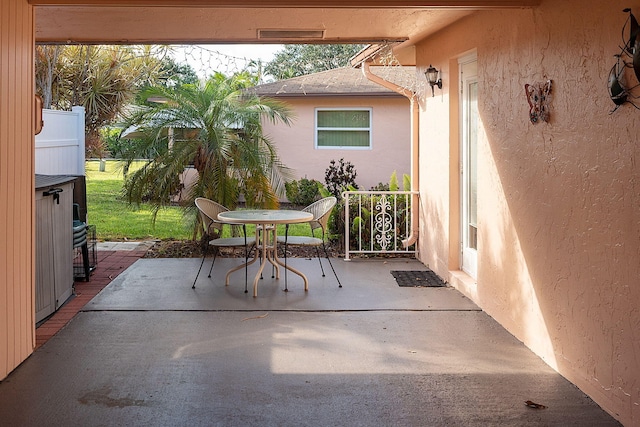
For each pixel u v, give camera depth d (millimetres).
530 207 5109
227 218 7117
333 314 6254
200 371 4676
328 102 15844
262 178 9625
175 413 3949
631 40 3506
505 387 4383
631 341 3646
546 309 4844
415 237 9305
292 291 7203
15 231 4711
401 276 8031
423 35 7938
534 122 4977
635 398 3615
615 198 3785
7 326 4570
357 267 8641
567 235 4449
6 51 4488
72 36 7367
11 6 4566
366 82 15953
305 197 15312
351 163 15969
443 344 5320
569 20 4359
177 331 5672
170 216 14734
